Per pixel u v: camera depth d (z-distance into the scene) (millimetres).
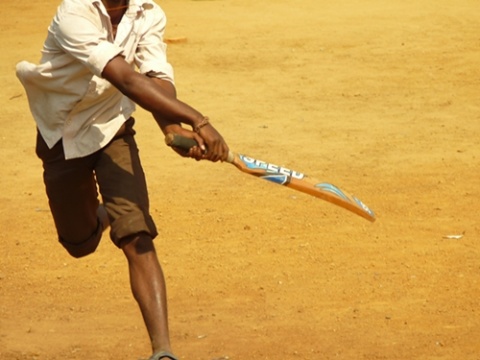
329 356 16125
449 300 18375
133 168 14320
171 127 13625
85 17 13570
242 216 23688
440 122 32031
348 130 31422
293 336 16984
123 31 14031
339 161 28266
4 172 28266
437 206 24094
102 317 18234
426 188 25609
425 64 39281
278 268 20250
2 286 19875
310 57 40719
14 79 38906
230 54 41438
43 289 19656
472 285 19047
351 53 41125
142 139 31156
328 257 20781
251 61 40375
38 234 23031
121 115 14445
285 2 52031
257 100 35094
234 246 21641
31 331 17641
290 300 18578
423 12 48125
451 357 15984
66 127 14312
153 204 24828
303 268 20203
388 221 23031
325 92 35938
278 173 13898
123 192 14016
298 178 13984
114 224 13859
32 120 33844
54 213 15578
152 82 13312
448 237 21797
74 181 14984
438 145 29578
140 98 13242
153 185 26484
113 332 17516
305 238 22016
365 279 19484
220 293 19047
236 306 18391
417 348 16344
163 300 13516
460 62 39406
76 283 19938
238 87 36844
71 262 21125
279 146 29875
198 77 38250
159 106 13188
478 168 27297
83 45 13383
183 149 13211
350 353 16219
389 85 36625
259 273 20000
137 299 13547
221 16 49000
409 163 27875
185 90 36438
